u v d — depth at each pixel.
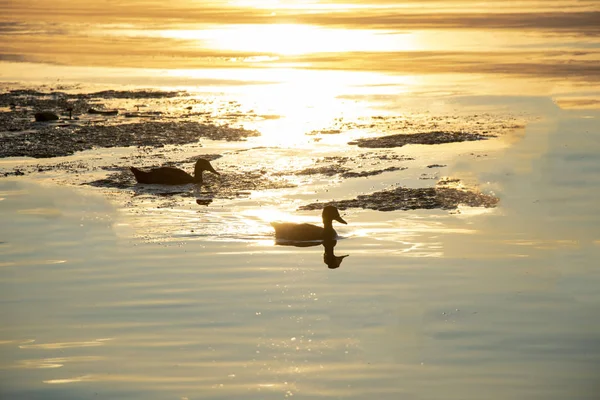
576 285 21.11
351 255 24.08
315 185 33.00
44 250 24.66
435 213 28.59
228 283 21.69
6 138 43.19
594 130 42.28
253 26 109.81
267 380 16.22
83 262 23.53
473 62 72.12
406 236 25.88
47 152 39.78
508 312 19.36
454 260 23.34
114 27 110.94
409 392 15.69
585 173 33.47
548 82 59.91
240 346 17.80
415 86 60.00
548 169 34.06
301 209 29.53
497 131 43.09
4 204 30.17
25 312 19.80
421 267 22.78
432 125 45.28
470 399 15.40
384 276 22.09
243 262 23.52
